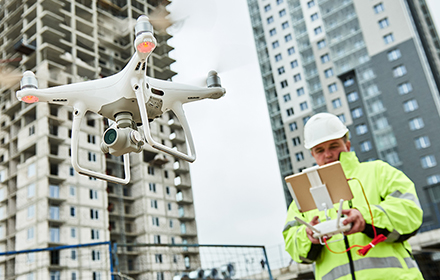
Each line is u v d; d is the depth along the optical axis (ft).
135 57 4.84
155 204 175.01
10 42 164.14
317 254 7.00
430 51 169.68
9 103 165.99
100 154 154.81
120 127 5.24
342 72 167.84
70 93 5.24
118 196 165.27
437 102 144.56
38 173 144.46
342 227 5.92
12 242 144.87
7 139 162.09
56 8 167.94
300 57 184.85
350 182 7.10
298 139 178.70
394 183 6.82
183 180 193.98
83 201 147.13
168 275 155.22
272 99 192.85
